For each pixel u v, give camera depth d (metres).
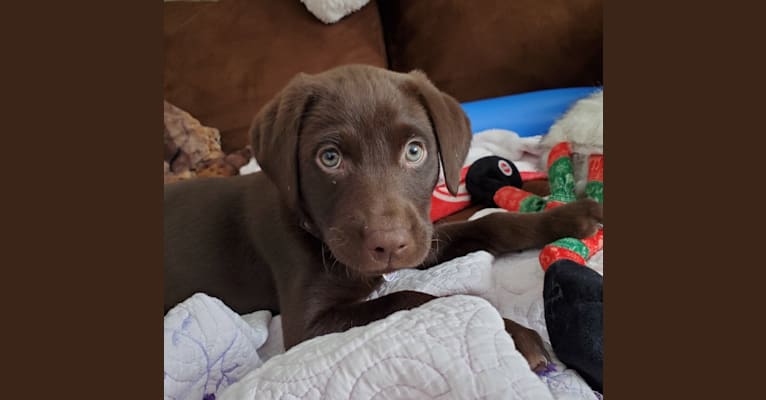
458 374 0.22
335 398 0.23
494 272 0.38
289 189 0.34
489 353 0.23
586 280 0.28
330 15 0.81
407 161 0.34
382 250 0.30
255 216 0.40
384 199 0.31
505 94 0.80
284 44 0.80
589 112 0.50
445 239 0.42
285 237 0.38
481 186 0.50
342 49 0.80
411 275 0.39
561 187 0.47
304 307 0.36
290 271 0.37
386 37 0.88
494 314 0.25
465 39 0.79
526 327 0.30
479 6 0.80
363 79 0.35
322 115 0.33
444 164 0.34
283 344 0.36
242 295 0.41
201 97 0.79
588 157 0.49
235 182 0.43
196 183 0.44
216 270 0.41
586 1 0.75
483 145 0.61
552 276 0.30
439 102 0.36
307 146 0.33
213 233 0.41
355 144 0.32
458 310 0.25
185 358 0.29
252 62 0.79
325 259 0.36
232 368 0.31
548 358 0.29
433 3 0.83
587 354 0.27
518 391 0.22
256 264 0.40
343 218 0.32
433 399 0.22
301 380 0.24
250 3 0.83
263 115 0.36
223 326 0.31
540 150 0.57
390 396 0.23
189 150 0.66
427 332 0.24
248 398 0.24
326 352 0.25
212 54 0.80
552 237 0.40
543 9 0.77
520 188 0.52
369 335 0.25
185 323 0.30
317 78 0.36
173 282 0.41
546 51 0.77
